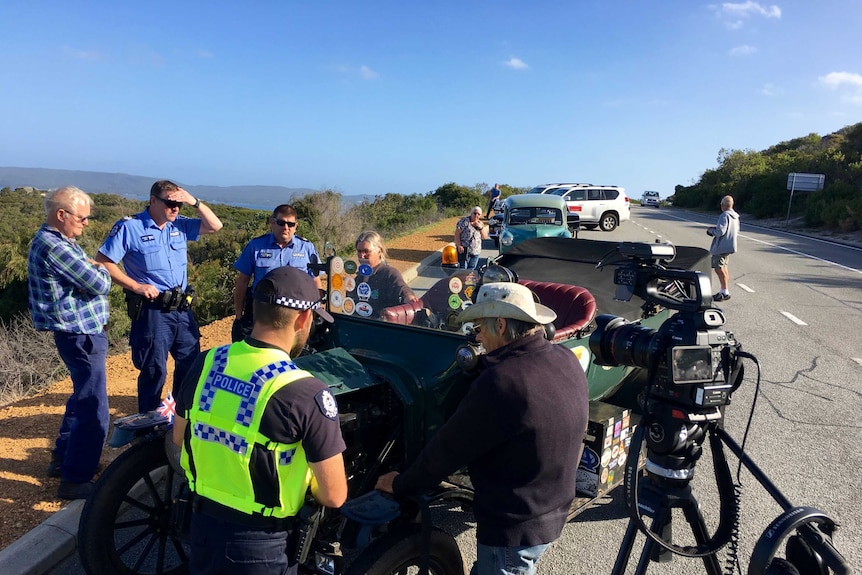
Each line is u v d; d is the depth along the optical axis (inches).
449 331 126.2
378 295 142.1
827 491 171.0
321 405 76.5
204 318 390.3
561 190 1069.8
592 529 154.6
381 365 122.0
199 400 79.0
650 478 97.5
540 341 91.4
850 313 398.6
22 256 332.8
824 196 1229.1
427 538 92.8
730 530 93.3
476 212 404.2
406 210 1075.9
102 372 151.8
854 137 1696.6
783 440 204.4
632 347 95.7
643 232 1005.2
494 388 85.5
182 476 121.3
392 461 121.3
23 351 259.4
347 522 92.2
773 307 415.2
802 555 81.6
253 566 77.6
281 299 78.2
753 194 1690.5
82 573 129.4
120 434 116.9
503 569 89.3
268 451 74.8
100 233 399.9
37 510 145.9
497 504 88.3
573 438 88.5
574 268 217.2
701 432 93.0
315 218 667.4
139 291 167.5
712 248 431.5
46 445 179.6
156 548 139.3
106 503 113.0
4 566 123.6
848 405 236.4
